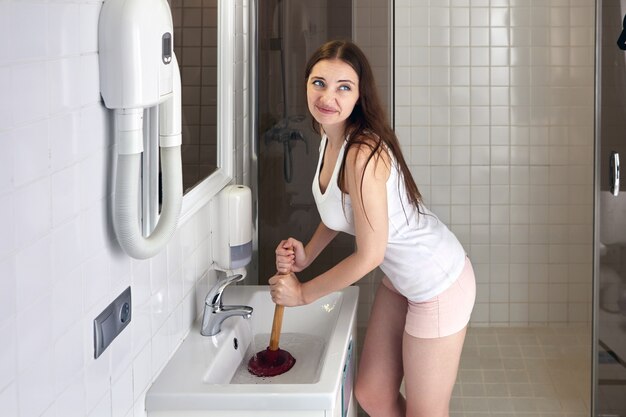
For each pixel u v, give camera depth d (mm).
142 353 1840
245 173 3051
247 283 3096
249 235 2543
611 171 3025
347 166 2234
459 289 2389
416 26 4242
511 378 3818
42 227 1286
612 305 3092
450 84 4270
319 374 2145
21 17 1203
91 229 1493
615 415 3135
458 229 4383
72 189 1402
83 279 1461
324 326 2531
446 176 4344
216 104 2555
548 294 4402
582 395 3627
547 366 3932
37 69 1259
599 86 3072
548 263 4383
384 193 2236
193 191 2244
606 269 3096
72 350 1416
